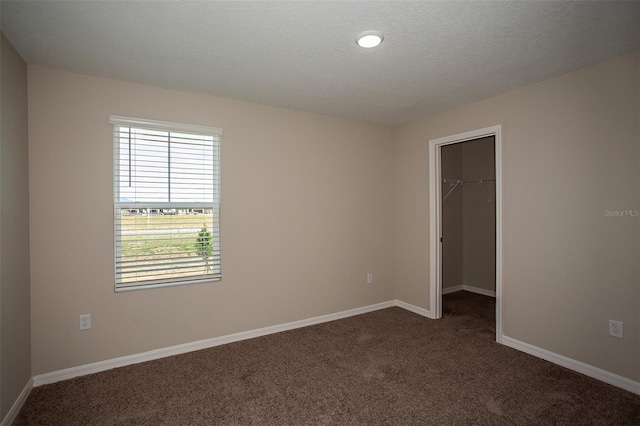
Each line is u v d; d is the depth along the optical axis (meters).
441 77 2.67
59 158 2.48
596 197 2.46
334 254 3.82
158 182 2.86
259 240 3.33
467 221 5.14
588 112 2.49
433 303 3.82
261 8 1.72
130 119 2.70
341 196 3.87
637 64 2.24
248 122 3.26
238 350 3.00
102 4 1.68
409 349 3.00
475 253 5.04
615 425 1.94
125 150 2.73
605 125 2.40
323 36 2.01
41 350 2.42
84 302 2.57
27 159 2.34
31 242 2.39
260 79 2.69
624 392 2.27
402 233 4.21
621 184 2.33
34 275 2.40
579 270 2.55
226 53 2.23
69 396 2.27
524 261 2.91
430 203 3.82
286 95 3.07
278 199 3.44
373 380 2.47
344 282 3.90
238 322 3.22
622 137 2.32
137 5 1.69
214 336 3.10
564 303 2.64
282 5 1.70
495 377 2.50
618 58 2.33
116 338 2.69
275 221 3.42
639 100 2.24
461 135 3.43
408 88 2.91
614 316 2.37
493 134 3.17
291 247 3.53
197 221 3.04
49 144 2.45
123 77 2.63
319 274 3.71
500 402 2.18
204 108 3.04
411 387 2.37
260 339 3.25
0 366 1.87
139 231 2.79
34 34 1.97
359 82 2.76
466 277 5.17
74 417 2.04
